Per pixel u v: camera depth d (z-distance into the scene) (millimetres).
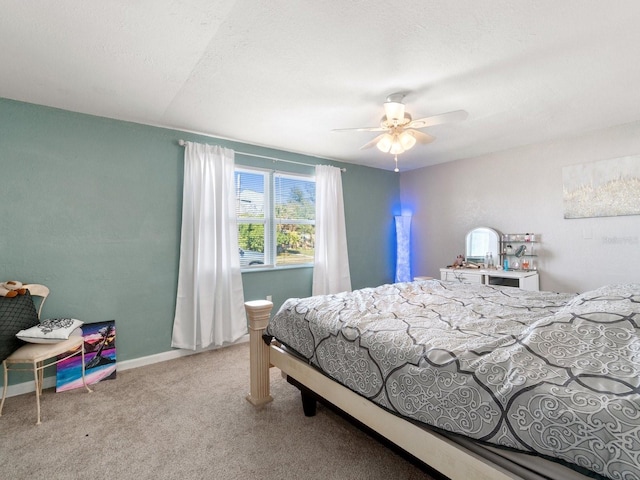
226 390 2520
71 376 2590
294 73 2166
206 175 3348
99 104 2629
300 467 1655
